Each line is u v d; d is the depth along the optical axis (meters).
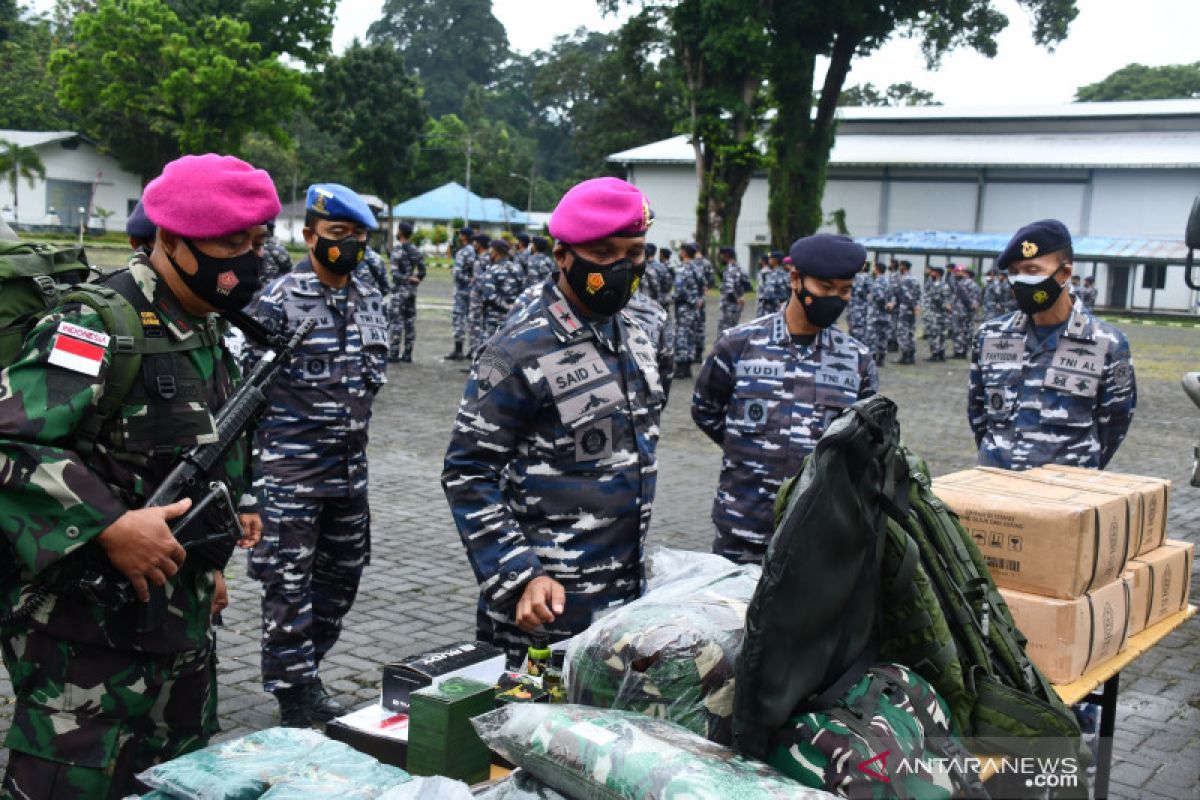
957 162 47.28
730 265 18.34
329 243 4.14
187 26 53.47
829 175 50.31
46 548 2.27
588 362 2.96
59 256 2.69
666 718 2.19
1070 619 2.88
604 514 2.98
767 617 1.99
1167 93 79.69
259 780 2.16
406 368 15.88
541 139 112.44
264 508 4.18
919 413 14.01
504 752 2.13
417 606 5.79
